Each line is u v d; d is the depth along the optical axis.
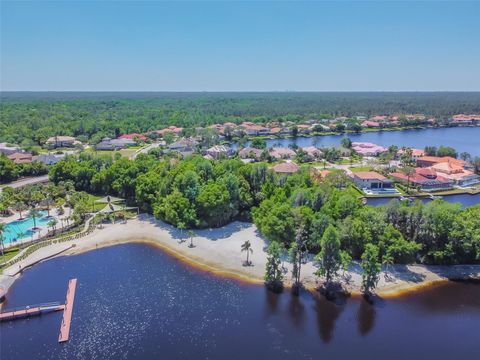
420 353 67.50
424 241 97.62
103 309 79.12
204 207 116.25
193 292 85.75
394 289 86.62
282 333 72.12
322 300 82.62
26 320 75.94
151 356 65.75
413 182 173.25
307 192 112.31
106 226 124.06
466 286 88.69
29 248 105.75
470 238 94.12
